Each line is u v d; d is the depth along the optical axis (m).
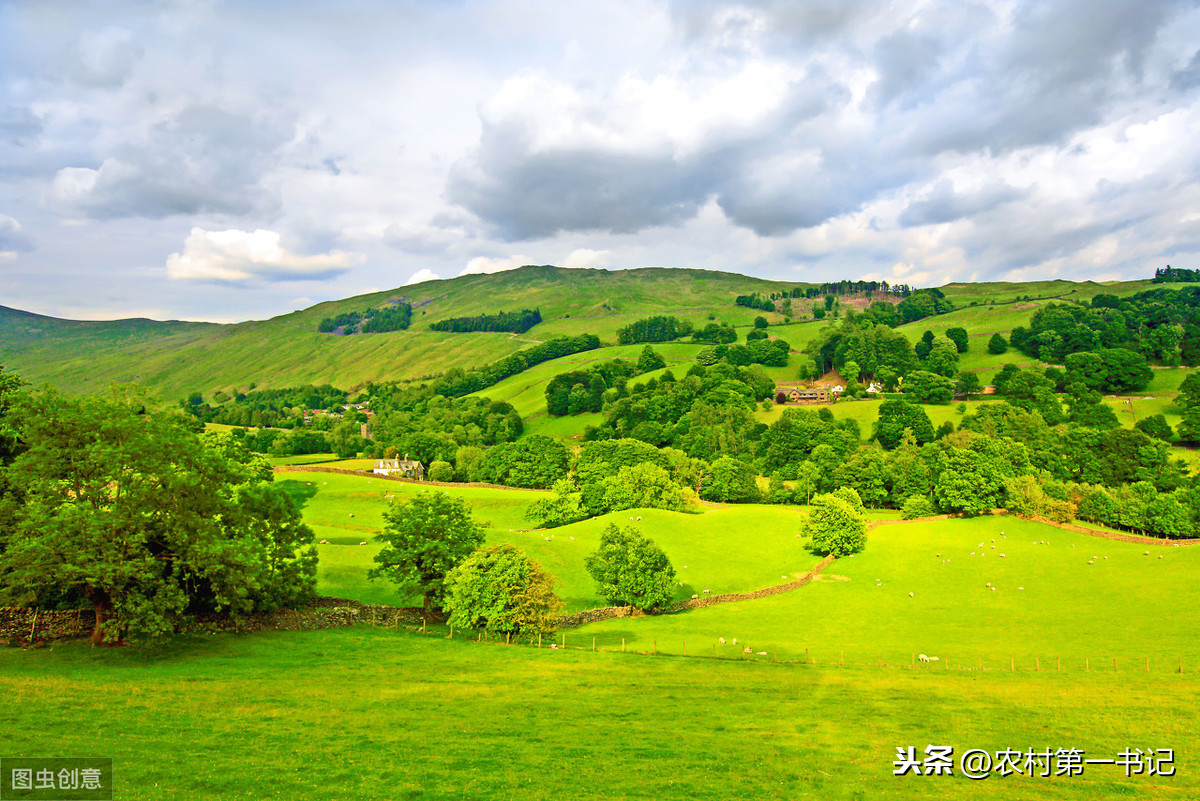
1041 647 67.50
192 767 26.67
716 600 91.75
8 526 45.78
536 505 129.00
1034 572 104.75
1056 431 197.88
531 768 29.83
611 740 34.78
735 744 34.94
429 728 34.81
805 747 34.78
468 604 61.66
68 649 44.81
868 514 157.62
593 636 70.69
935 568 109.31
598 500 142.25
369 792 25.94
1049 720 40.47
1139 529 130.62
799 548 121.56
